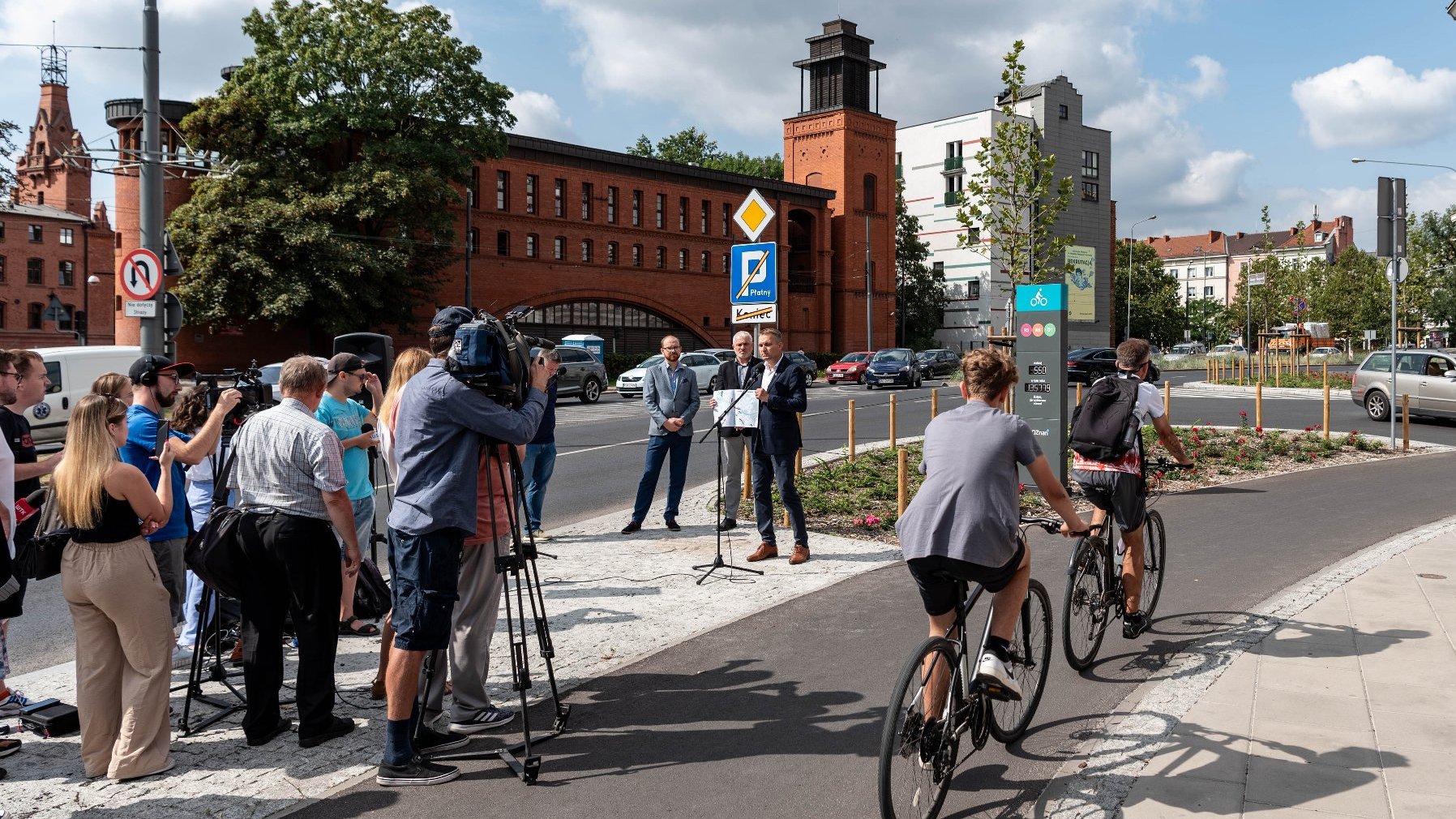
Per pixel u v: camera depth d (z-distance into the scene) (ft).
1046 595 16.12
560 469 49.98
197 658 16.96
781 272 189.98
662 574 27.14
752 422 27.84
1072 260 245.45
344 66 119.96
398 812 13.38
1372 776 13.53
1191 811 12.66
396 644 14.32
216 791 14.14
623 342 171.63
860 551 30.19
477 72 128.26
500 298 152.35
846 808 13.26
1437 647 19.11
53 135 277.44
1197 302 364.38
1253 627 20.79
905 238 240.32
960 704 13.28
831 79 207.10
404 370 19.17
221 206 114.42
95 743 14.71
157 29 43.57
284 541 15.31
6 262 245.45
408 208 121.29
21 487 19.38
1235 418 72.08
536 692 17.99
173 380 19.38
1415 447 56.03
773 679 18.47
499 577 16.85
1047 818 12.70
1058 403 38.88
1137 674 18.28
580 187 162.40
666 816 13.12
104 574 14.29
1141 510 19.39
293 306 111.86
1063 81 244.01
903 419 73.92
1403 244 54.39
